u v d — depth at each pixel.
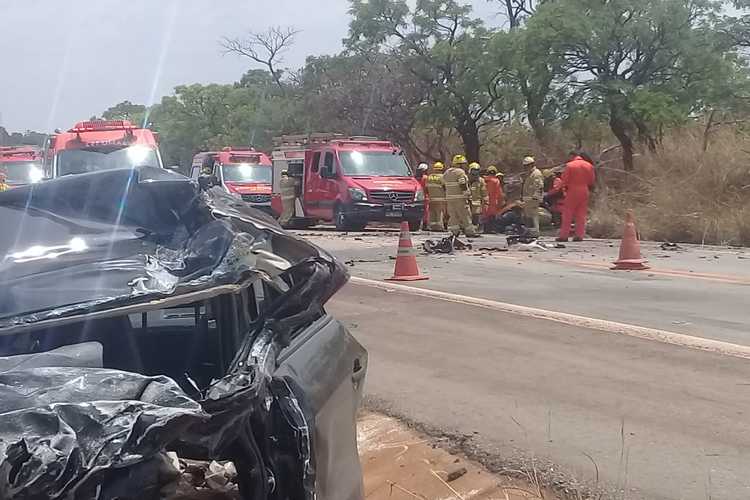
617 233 19.00
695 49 22.55
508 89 27.44
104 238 3.46
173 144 62.00
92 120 17.30
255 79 61.56
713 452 4.76
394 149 23.19
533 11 27.45
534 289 10.56
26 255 3.25
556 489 4.38
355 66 34.09
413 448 5.03
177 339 3.45
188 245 3.28
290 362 2.78
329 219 22.75
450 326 8.27
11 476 1.76
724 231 17.20
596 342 7.43
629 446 4.88
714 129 22.42
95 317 2.60
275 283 3.12
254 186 26.75
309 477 2.49
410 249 11.53
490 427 5.28
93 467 1.83
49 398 2.07
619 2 22.88
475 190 21.19
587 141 27.05
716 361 6.68
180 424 2.00
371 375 6.54
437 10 30.03
